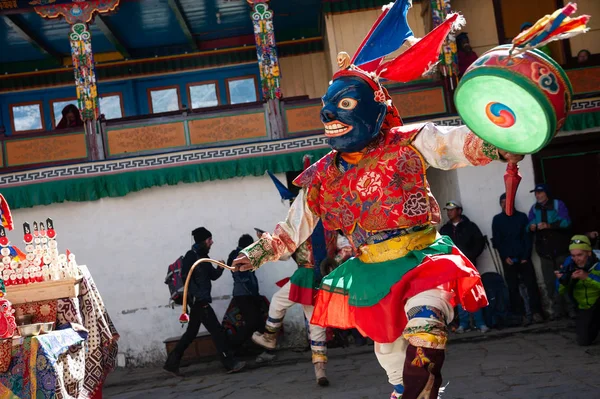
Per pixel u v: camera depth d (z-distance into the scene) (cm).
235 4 1298
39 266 566
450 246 359
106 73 1484
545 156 1184
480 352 884
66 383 534
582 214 1183
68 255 583
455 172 1159
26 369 504
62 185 1135
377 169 359
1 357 502
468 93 306
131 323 1130
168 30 1399
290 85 1480
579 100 1177
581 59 1197
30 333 514
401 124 379
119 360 1121
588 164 1188
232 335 1024
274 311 797
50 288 557
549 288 1092
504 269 1082
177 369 966
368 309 353
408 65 371
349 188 369
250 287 1027
